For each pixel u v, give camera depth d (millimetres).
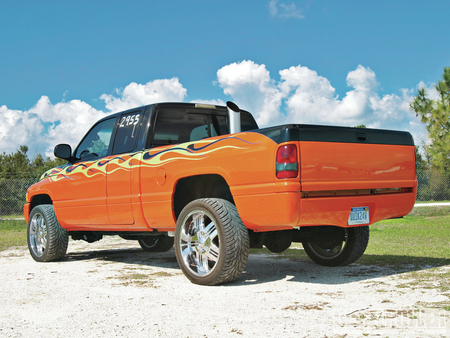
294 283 4023
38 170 28125
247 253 3938
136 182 4824
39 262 6113
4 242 9195
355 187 3828
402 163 4273
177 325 2734
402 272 4387
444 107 21031
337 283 3967
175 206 4516
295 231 4520
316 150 3625
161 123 5109
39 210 6262
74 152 6262
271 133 3631
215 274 3914
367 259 5434
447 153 20375
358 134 3938
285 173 3486
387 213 4180
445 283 3727
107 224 5391
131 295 3623
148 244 7430
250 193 3711
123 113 5488
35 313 3129
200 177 4312
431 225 11156
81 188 5680
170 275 4648
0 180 17562
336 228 4730
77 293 3758
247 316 2889
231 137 3924
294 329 2580
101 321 2875
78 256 6820
